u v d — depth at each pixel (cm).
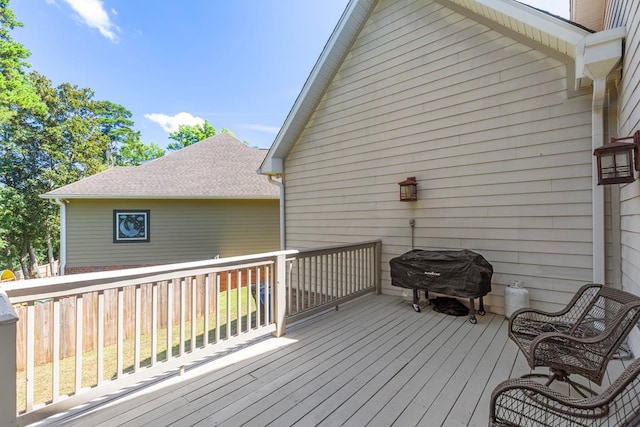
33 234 1529
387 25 508
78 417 191
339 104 577
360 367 256
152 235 968
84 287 196
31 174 1528
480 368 253
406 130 484
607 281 321
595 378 186
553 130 358
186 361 246
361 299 470
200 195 969
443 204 443
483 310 391
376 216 522
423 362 264
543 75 364
